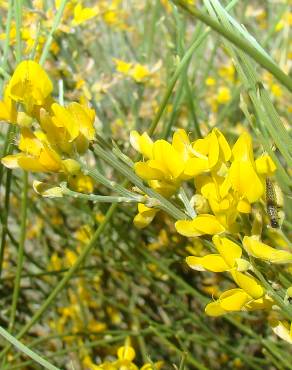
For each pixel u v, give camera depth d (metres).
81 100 0.16
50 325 0.24
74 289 0.25
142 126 0.25
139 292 0.25
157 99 0.25
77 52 0.21
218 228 0.09
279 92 0.25
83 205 0.19
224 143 0.09
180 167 0.09
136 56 0.29
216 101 0.27
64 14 0.19
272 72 0.07
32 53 0.13
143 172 0.09
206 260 0.09
